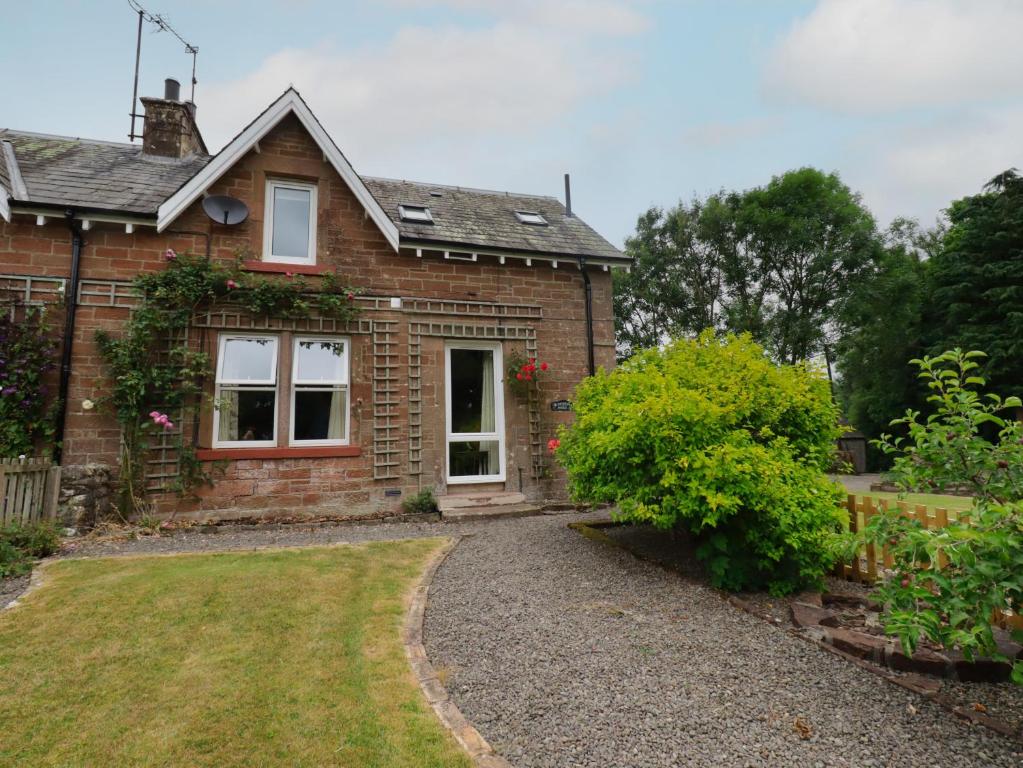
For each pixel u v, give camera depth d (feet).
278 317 28.17
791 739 9.05
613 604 15.23
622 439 16.69
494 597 15.81
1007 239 72.59
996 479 10.11
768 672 11.34
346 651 12.09
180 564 17.93
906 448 12.07
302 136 29.99
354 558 19.15
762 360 19.17
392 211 34.58
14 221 25.11
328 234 29.71
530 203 42.80
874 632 13.23
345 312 29.01
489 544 21.79
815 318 82.84
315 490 27.81
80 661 11.28
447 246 31.17
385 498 28.89
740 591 16.16
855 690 10.64
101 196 27.04
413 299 30.81
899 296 81.05
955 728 9.39
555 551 20.58
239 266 27.45
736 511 14.85
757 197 86.28
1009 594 9.04
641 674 11.25
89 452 24.72
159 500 25.39
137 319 25.54
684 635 13.16
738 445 16.39
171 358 25.96
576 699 10.28
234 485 26.61
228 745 8.68
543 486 32.04
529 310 33.17
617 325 97.09
